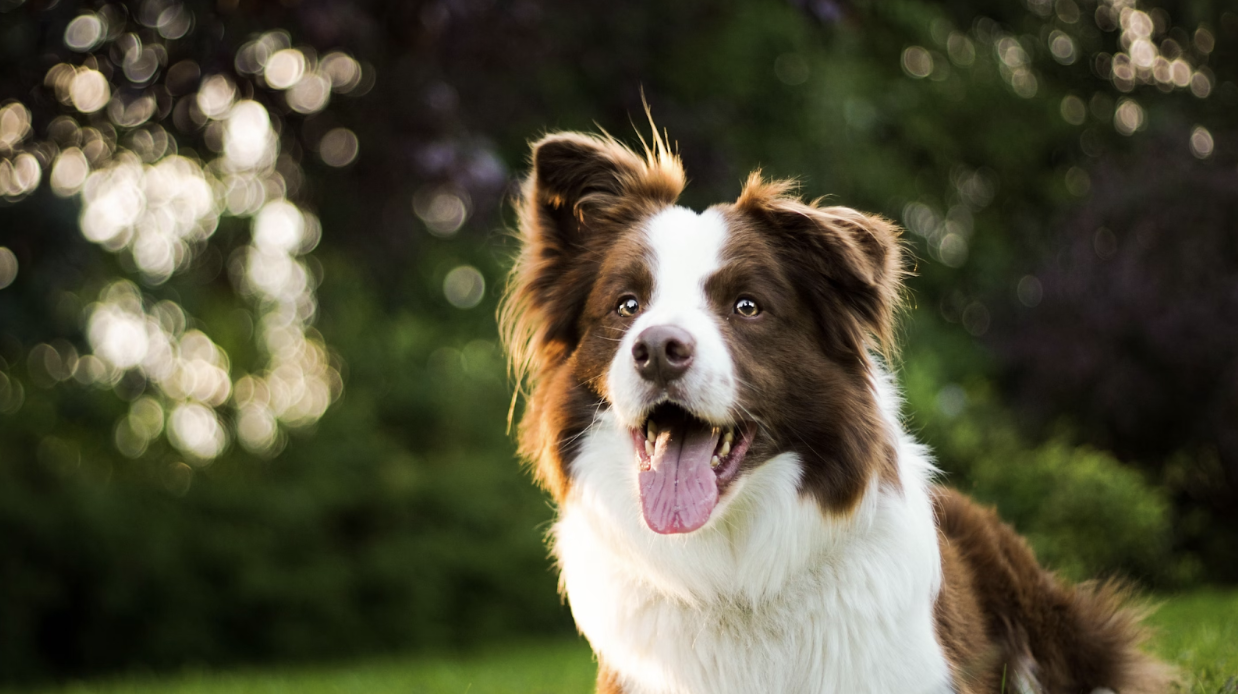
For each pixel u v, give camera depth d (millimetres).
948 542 4500
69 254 9523
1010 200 19625
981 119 18531
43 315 9891
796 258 3984
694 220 4051
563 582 4191
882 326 3986
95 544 13391
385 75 8984
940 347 16828
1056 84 18938
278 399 17625
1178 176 14391
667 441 3779
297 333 17672
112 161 9383
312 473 14523
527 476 15000
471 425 15680
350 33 8031
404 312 16641
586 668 8555
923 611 3764
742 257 3893
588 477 3904
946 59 16891
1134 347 14117
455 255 15977
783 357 3826
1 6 7953
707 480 3684
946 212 19234
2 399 15531
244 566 13570
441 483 14406
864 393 3887
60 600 13320
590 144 4379
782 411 3781
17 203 8977
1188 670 5168
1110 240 14953
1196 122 16547
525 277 4453
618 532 3820
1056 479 10914
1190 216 14172
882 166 16406
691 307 3812
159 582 13359
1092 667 4723
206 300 15930
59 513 13445
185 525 13812
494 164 8625
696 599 3748
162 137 9172
